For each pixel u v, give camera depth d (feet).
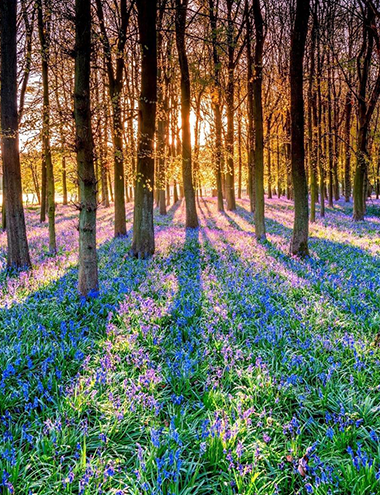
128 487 9.55
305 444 11.45
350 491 9.34
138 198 39.68
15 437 11.53
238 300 24.13
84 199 24.49
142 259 38.65
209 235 54.85
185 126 60.39
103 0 48.16
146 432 11.87
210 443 10.85
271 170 134.62
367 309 21.57
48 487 9.59
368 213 93.91
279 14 69.97
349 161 118.21
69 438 11.19
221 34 38.65
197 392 14.38
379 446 10.57
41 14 38.32
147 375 14.37
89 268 25.02
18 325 19.26
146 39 36.78
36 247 47.83
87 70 23.12
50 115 31.22
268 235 55.72
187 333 19.19
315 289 26.48
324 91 80.89
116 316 21.21
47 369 15.33
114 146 38.27
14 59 32.24
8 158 32.76
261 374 14.82
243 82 85.15
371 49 70.74
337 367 15.39
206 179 88.12
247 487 9.45
